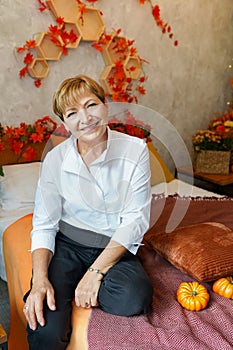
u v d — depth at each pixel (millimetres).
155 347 1183
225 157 3172
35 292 1361
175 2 3041
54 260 1519
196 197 2498
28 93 2498
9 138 2432
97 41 2684
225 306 1414
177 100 3336
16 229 1950
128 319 1328
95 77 2785
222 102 3697
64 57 2594
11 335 1714
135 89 3021
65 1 2479
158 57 3092
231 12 3453
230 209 2328
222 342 1203
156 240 1716
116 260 1482
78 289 1398
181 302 1408
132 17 2846
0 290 2070
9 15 2305
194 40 3273
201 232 1726
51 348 1304
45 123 2584
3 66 2355
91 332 1268
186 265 1543
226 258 1546
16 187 2225
